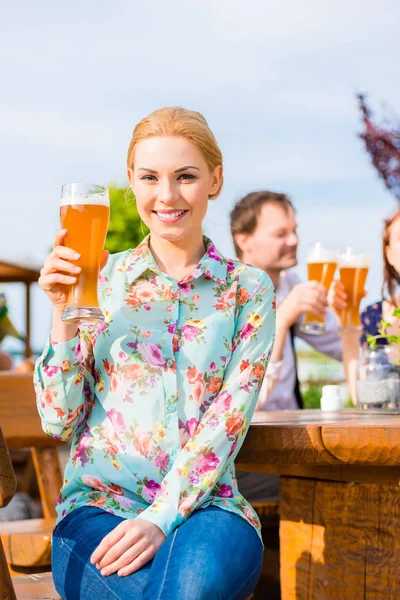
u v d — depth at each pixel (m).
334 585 2.69
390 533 2.59
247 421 2.39
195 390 2.42
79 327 2.45
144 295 2.50
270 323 2.52
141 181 2.52
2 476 1.97
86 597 2.14
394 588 2.57
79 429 2.47
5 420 3.64
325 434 2.41
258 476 3.97
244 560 2.12
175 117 2.52
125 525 2.16
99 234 2.31
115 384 2.42
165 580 2.00
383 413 3.26
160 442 2.36
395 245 4.03
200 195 2.52
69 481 2.41
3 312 7.96
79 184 2.30
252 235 4.43
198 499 2.25
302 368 7.25
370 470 2.58
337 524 2.70
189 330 2.46
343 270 3.77
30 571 3.21
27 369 6.66
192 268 2.58
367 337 3.40
